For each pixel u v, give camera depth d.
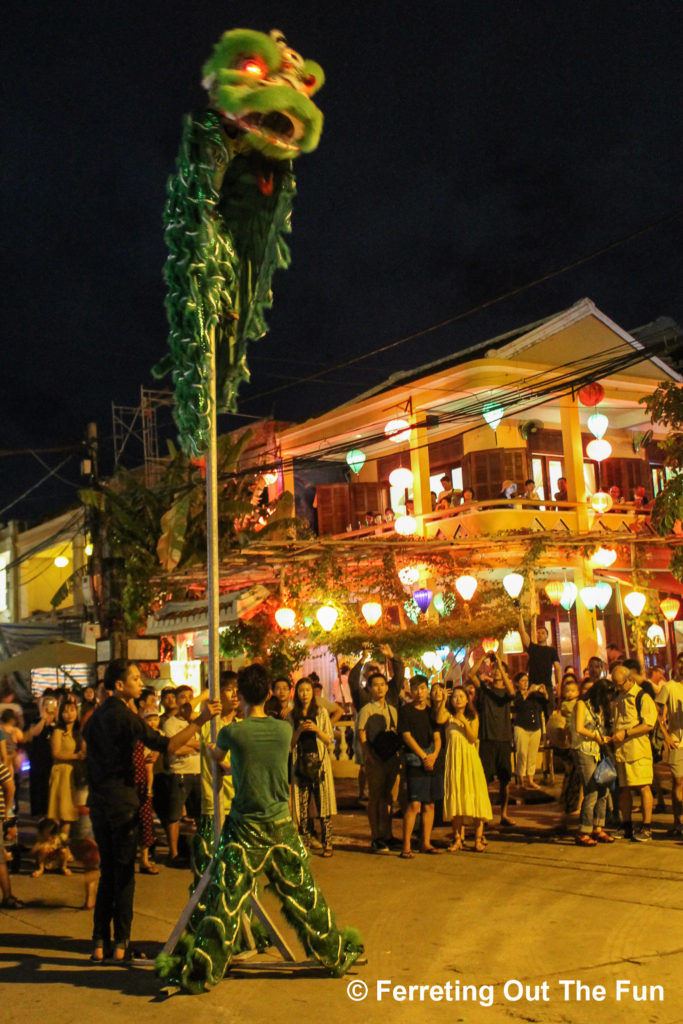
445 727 11.05
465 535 20.23
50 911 8.63
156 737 6.82
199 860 7.12
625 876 9.34
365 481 25.20
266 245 7.07
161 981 6.21
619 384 21.75
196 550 20.95
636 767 11.35
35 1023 5.54
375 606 15.80
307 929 6.30
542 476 22.36
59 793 10.52
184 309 6.60
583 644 20.06
